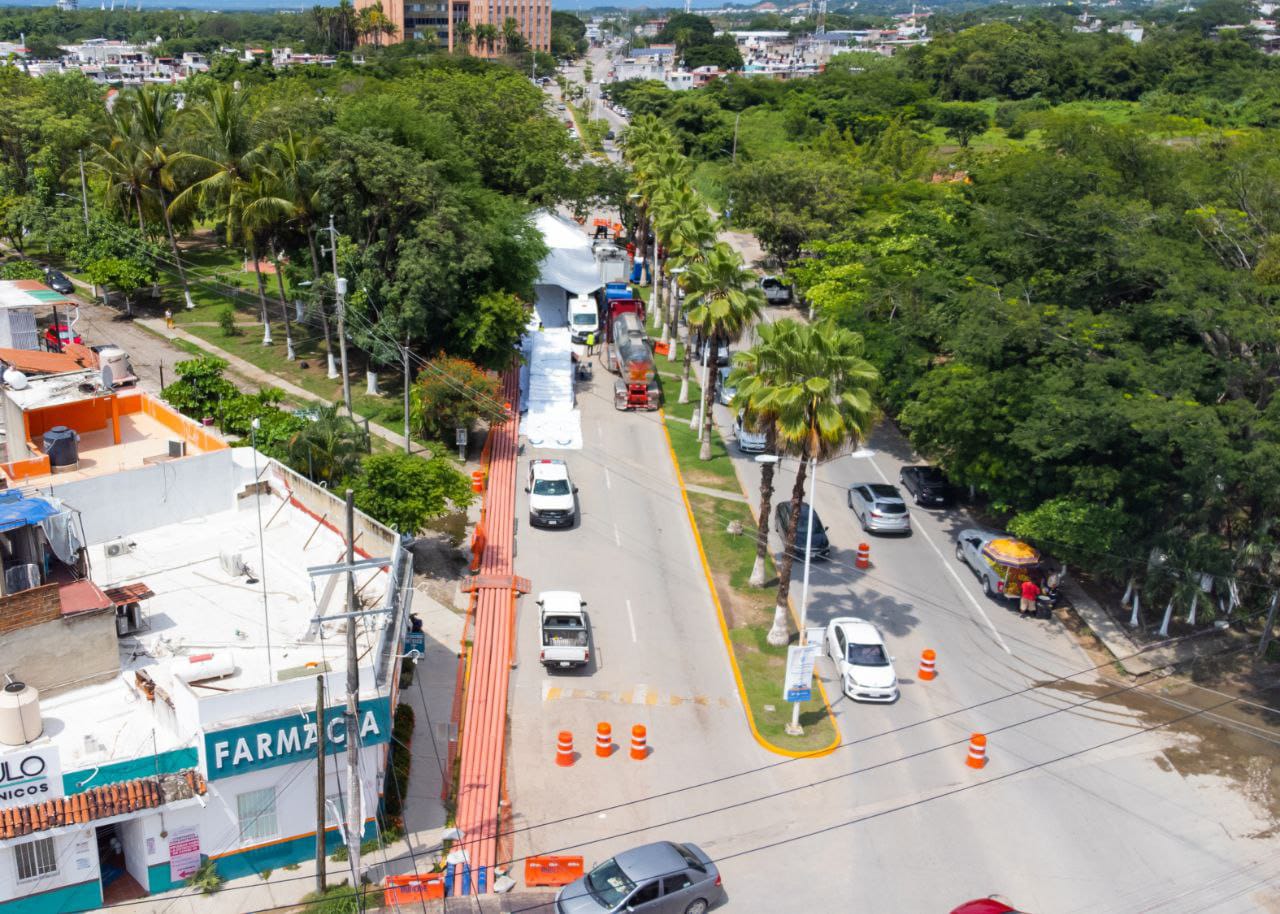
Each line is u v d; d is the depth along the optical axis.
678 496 49.88
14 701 24.23
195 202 71.06
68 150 84.69
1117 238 42.69
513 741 32.47
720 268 49.97
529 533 45.69
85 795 24.03
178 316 69.19
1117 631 40.03
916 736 33.78
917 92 159.38
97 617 26.77
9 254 81.81
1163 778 32.16
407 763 30.67
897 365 51.97
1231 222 44.09
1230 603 40.38
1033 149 65.12
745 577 42.81
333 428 41.66
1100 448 38.31
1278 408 35.09
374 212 54.91
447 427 52.16
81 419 36.94
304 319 67.62
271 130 63.84
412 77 104.25
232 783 25.58
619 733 33.16
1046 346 42.19
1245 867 28.52
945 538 46.81
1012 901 27.03
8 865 23.64
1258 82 150.75
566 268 71.31
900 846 28.89
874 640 36.47
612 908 24.81
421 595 39.72
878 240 67.19
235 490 35.44
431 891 26.11
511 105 84.38
